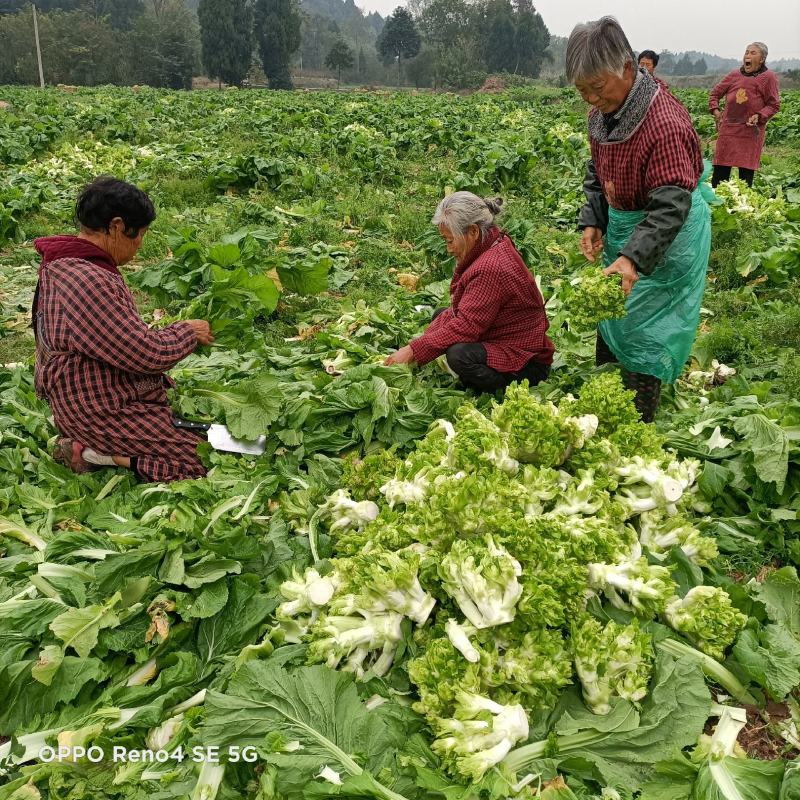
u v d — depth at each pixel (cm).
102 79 8169
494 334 393
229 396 367
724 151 966
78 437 341
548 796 199
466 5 10844
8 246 782
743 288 643
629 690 225
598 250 422
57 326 319
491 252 377
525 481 283
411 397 376
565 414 314
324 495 323
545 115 2622
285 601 263
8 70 7806
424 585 247
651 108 334
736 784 200
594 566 254
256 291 491
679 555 273
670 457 312
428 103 3120
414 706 221
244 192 1089
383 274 714
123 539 278
